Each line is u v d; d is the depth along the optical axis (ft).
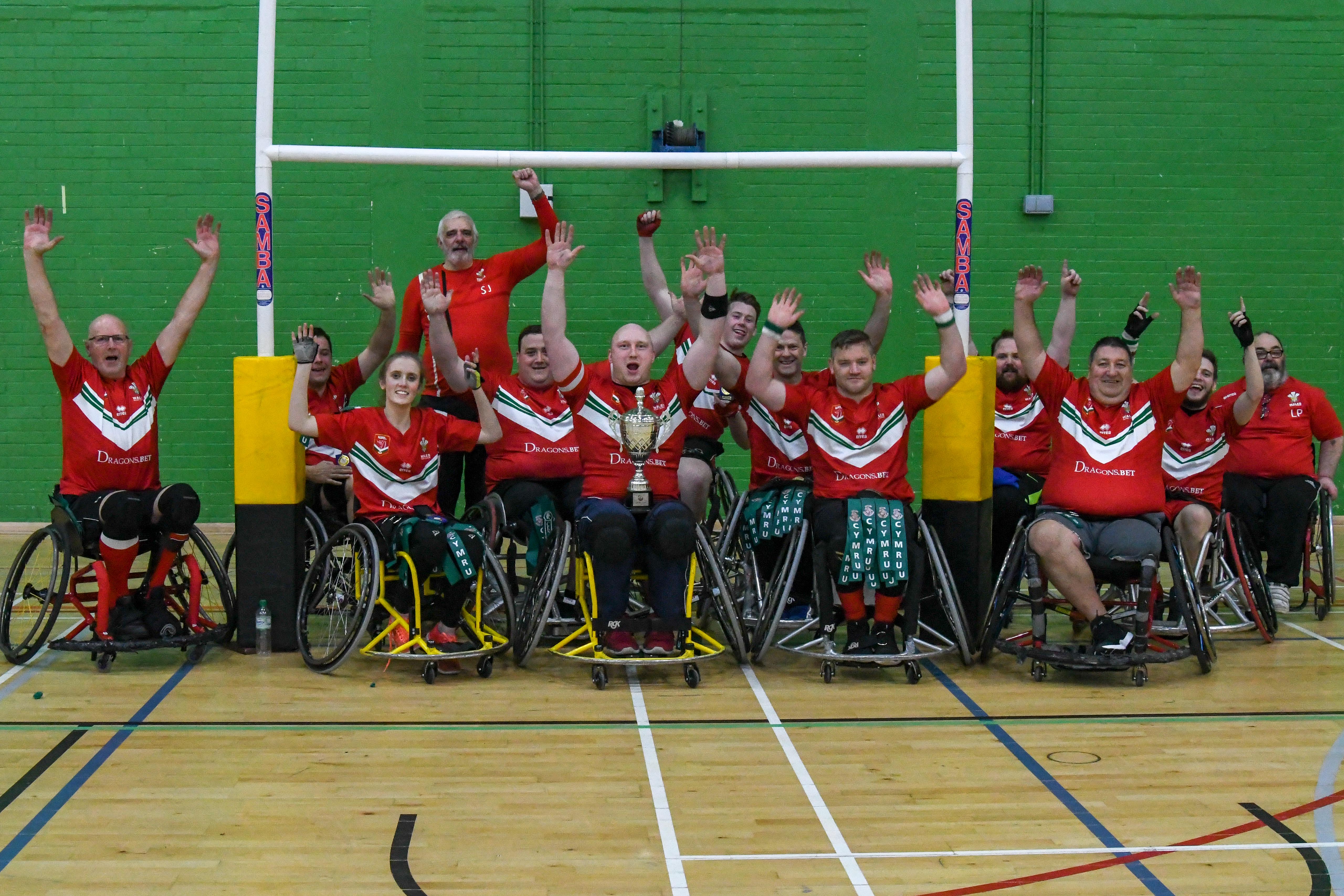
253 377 17.70
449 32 30.53
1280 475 21.61
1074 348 31.45
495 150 27.78
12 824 11.23
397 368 16.84
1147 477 16.79
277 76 30.48
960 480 17.84
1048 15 30.81
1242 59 31.07
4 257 30.17
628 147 30.89
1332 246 31.37
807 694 15.97
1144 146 31.12
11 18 30.04
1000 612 16.98
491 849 10.71
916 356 31.17
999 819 11.48
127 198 30.27
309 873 10.19
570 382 16.74
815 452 17.08
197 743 13.69
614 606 16.40
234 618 18.03
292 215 30.53
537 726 14.43
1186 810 11.69
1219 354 31.48
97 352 17.22
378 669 17.13
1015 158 31.07
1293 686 16.44
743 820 11.44
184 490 16.94
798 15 30.78
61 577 16.38
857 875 10.19
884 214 30.96
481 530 17.07
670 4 30.66
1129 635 16.38
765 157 17.47
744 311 19.65
